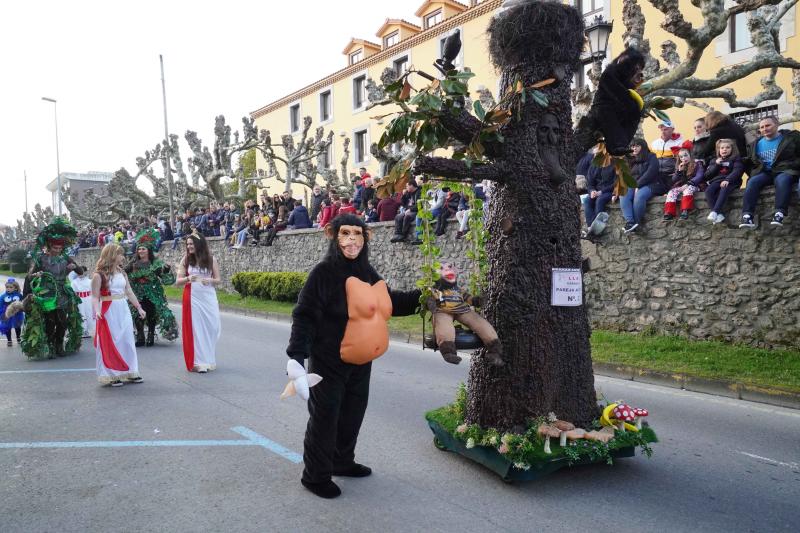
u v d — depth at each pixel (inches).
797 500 155.1
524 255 162.2
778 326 318.3
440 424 183.0
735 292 335.6
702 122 356.5
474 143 159.2
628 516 144.2
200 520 142.6
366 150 1184.8
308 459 156.7
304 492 158.9
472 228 181.8
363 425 222.1
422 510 146.9
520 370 161.6
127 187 1392.7
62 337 382.6
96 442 203.3
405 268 562.9
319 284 151.7
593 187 396.2
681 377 280.7
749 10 319.6
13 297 440.5
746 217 319.6
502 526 138.4
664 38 624.4
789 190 303.6
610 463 163.0
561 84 164.7
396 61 1081.4
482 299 172.2
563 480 166.2
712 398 261.4
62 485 165.6
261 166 1753.2
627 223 378.6
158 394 272.5
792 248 312.3
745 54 568.4
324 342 151.9
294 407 248.4
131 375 294.8
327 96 1299.2
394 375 313.4
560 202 164.1
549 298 162.6
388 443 199.8
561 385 164.4
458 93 154.3
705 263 348.2
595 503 151.3
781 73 548.4
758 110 568.1
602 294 399.9
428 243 162.6
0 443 203.3
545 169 161.8
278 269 781.3
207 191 1140.5
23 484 166.9
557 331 163.3
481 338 158.6
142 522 142.0
